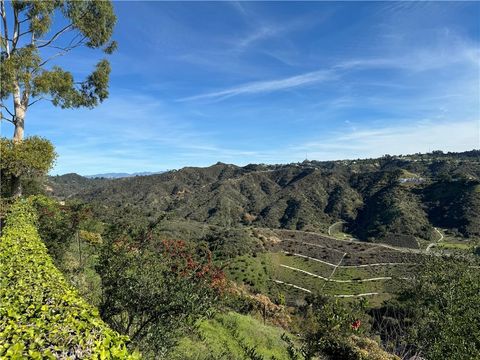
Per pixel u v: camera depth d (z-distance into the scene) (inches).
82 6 784.3
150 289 279.1
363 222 5007.4
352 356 388.2
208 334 500.1
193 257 306.3
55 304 207.8
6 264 274.2
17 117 716.0
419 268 419.5
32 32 751.1
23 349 154.2
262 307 843.4
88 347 166.1
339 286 2380.7
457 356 250.7
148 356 289.0
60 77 743.7
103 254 310.3
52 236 488.1
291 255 3216.0
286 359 516.7
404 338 377.4
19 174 669.9
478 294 318.0
